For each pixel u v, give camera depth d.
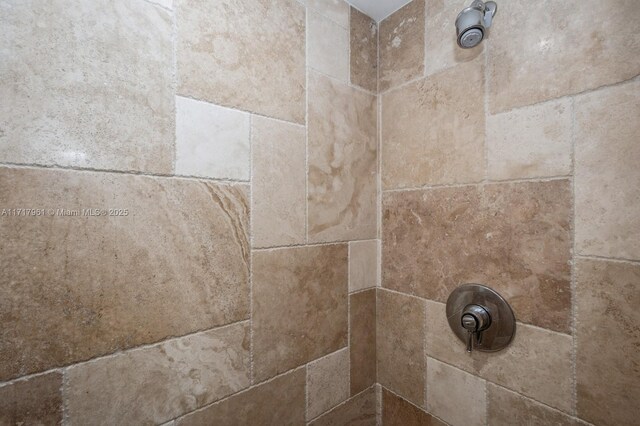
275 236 0.81
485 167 0.80
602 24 0.62
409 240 0.99
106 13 0.56
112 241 0.57
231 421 0.74
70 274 0.53
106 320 0.57
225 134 0.72
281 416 0.83
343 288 0.99
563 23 0.67
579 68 0.65
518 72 0.74
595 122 0.63
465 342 0.85
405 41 1.01
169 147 0.63
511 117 0.75
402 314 1.02
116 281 0.58
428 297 0.94
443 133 0.90
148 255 0.61
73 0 0.53
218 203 0.71
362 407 1.05
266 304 0.80
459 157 0.86
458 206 0.86
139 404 0.61
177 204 0.65
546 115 0.70
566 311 0.67
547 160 0.69
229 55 0.72
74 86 0.53
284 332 0.84
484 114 0.80
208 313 0.70
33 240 0.50
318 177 0.91
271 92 0.80
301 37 0.87
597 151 0.63
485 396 0.81
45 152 0.51
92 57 0.55
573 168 0.66
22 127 0.49
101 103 0.56
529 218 0.73
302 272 0.87
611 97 0.61
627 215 0.59
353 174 1.01
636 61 0.58
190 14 0.66
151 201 0.61
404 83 1.01
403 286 1.01
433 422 0.93
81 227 0.54
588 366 0.64
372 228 1.08
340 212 0.97
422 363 0.96
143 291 0.61
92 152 0.55
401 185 1.02
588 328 0.64
